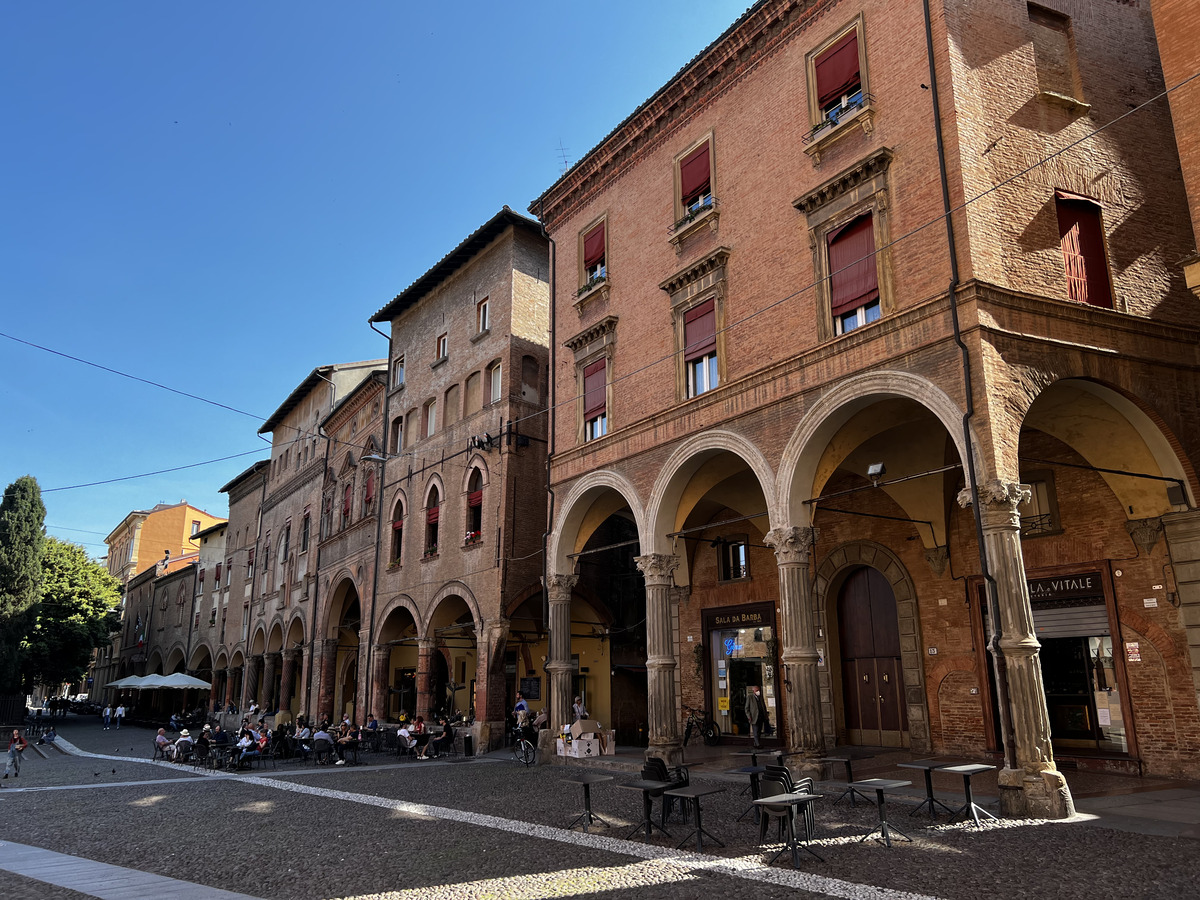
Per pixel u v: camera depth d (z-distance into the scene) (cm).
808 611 1639
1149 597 1588
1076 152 1625
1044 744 1207
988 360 1359
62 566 5606
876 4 1714
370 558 3559
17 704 4222
